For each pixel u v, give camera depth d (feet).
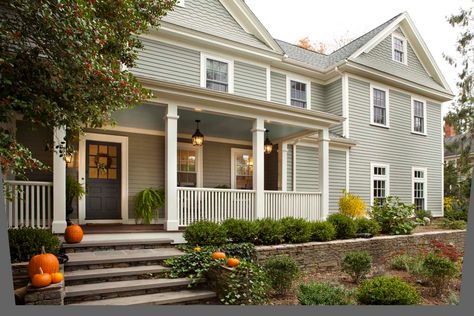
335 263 23.86
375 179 42.37
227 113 24.34
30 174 24.29
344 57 41.14
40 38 12.88
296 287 18.65
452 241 33.17
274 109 25.99
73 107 13.65
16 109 12.80
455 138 59.16
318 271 22.90
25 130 24.25
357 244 25.38
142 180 29.78
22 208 18.43
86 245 18.58
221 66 33.58
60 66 12.50
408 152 46.09
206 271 16.37
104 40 12.42
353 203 33.37
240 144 36.27
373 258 26.09
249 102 24.66
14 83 12.42
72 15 11.28
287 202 27.27
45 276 12.44
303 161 37.55
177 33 30.40
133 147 29.55
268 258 20.65
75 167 26.84
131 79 14.57
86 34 11.66
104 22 13.57
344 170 39.60
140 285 14.96
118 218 28.45
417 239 29.96
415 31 47.16
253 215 25.18
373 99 43.01
